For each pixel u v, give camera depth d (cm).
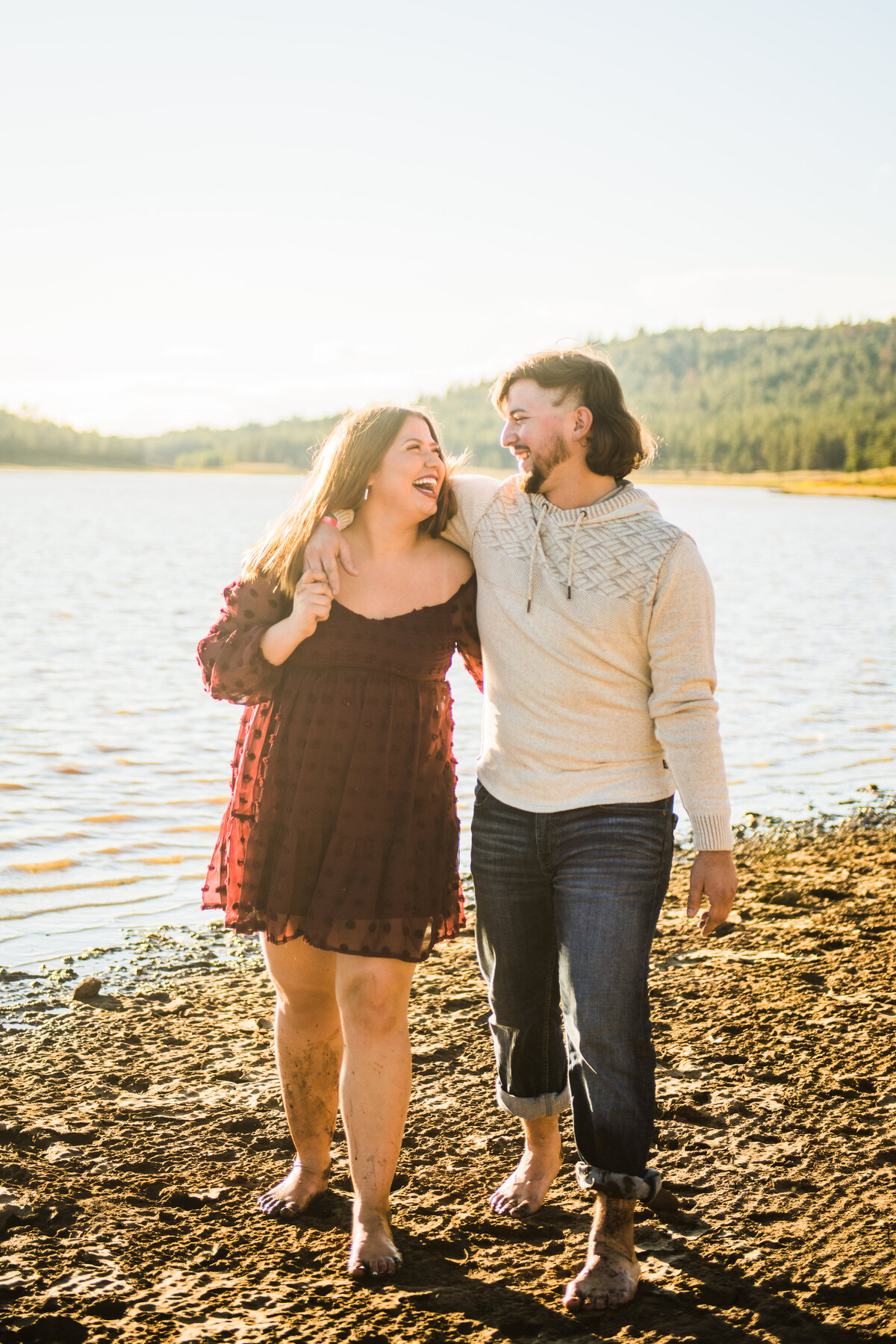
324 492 279
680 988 434
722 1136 318
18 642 1361
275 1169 303
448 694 293
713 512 7262
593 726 259
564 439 260
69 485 12675
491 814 274
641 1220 279
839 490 14175
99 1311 239
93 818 673
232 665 274
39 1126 319
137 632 1475
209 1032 397
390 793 273
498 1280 255
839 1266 257
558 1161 293
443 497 286
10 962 466
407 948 267
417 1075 363
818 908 543
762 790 809
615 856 256
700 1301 246
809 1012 407
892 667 1354
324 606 269
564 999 257
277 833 276
